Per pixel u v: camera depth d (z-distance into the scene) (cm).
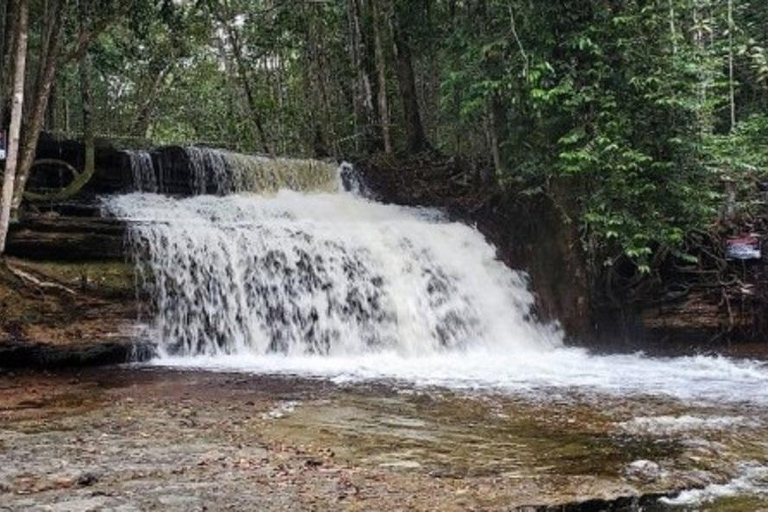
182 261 1330
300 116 2905
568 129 1566
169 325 1288
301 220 1691
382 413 865
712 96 1603
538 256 1675
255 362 1272
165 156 1780
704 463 662
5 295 1144
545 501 548
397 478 605
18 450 681
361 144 2383
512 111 1689
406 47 2291
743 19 2030
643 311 1578
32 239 1202
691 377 1155
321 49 2586
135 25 1788
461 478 609
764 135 1669
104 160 1688
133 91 3209
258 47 2817
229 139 3059
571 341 1571
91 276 1224
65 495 549
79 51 1545
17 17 1378
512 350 1518
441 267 1608
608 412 878
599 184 1496
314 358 1348
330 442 726
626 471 634
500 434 766
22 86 1251
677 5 1555
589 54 1542
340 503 539
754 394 1000
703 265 1573
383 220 1781
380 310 1493
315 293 1447
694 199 1480
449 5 2023
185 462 645
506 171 1766
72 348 1162
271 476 605
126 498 544
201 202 1700
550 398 968
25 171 1288
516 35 1549
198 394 970
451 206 1934
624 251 1481
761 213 1611
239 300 1371
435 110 2503
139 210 1582
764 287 1549
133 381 1062
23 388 1009
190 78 3319
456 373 1188
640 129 1497
